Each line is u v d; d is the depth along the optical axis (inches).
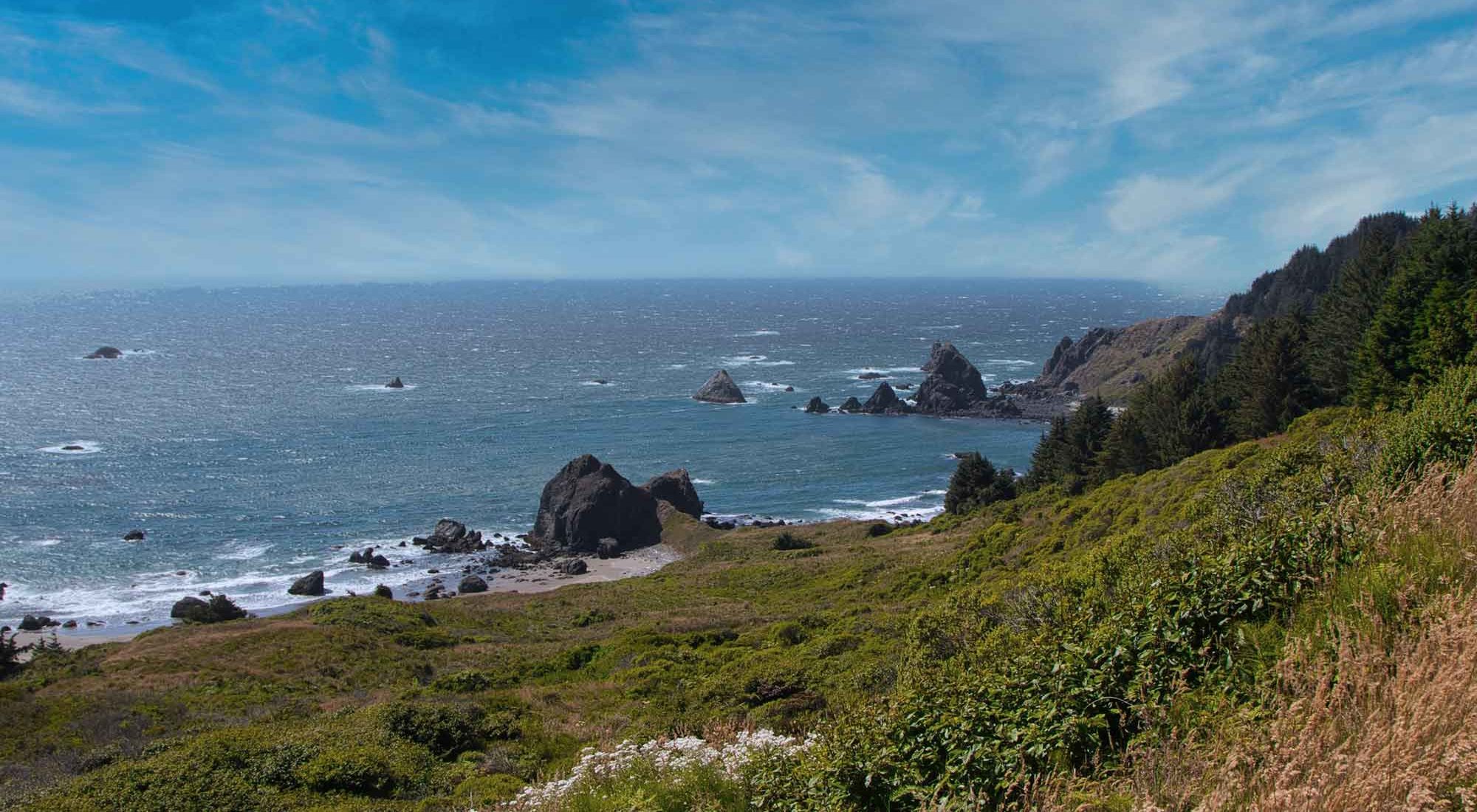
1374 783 219.9
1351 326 2395.4
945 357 7273.6
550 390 7367.1
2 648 1955.0
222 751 837.8
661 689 1171.3
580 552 3740.2
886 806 355.6
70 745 1115.9
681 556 3651.6
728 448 5452.8
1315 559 396.8
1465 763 216.5
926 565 2111.2
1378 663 285.9
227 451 5017.2
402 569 3410.4
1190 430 2551.7
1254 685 324.2
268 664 1643.7
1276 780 241.4
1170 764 284.4
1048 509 2342.5
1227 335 6210.6
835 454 5329.7
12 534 3604.8
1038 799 302.2
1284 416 2448.3
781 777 425.7
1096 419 3267.7
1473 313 1657.2
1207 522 635.5
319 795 759.1
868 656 1069.1
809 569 2586.1
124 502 4060.0
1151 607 388.5
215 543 3597.4
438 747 922.1
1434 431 584.1
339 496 4279.0
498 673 1450.5
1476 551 349.4
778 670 1088.8
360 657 1700.3
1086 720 327.0
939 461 5187.0
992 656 471.5
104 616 2837.1
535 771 827.4
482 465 4886.8
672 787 482.0
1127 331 7755.9
